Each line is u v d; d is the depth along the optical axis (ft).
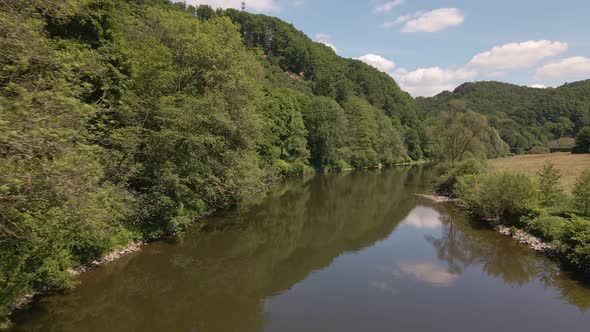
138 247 56.29
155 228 60.80
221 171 73.26
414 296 44.11
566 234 53.47
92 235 41.14
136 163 54.24
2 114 21.30
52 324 34.76
